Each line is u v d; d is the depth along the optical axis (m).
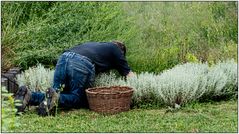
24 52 9.77
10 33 9.82
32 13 10.67
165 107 8.42
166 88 8.41
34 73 9.05
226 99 9.08
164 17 13.73
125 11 12.80
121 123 7.45
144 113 7.98
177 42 12.23
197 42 12.54
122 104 8.06
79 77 8.27
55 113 7.99
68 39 10.36
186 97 8.43
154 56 11.12
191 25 13.61
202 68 9.61
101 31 10.38
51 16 10.34
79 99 8.31
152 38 12.55
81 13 10.77
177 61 11.34
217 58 11.54
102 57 8.56
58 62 8.42
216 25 13.53
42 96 8.10
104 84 8.86
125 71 8.74
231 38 13.29
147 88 8.54
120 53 8.68
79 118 7.73
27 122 7.41
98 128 7.12
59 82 8.38
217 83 8.93
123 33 10.72
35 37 10.20
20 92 7.92
